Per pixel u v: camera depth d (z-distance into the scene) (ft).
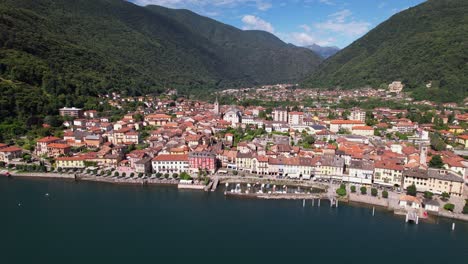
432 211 517.96
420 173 596.70
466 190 598.34
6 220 498.69
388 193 589.32
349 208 552.00
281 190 631.15
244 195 604.08
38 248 418.10
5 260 390.83
